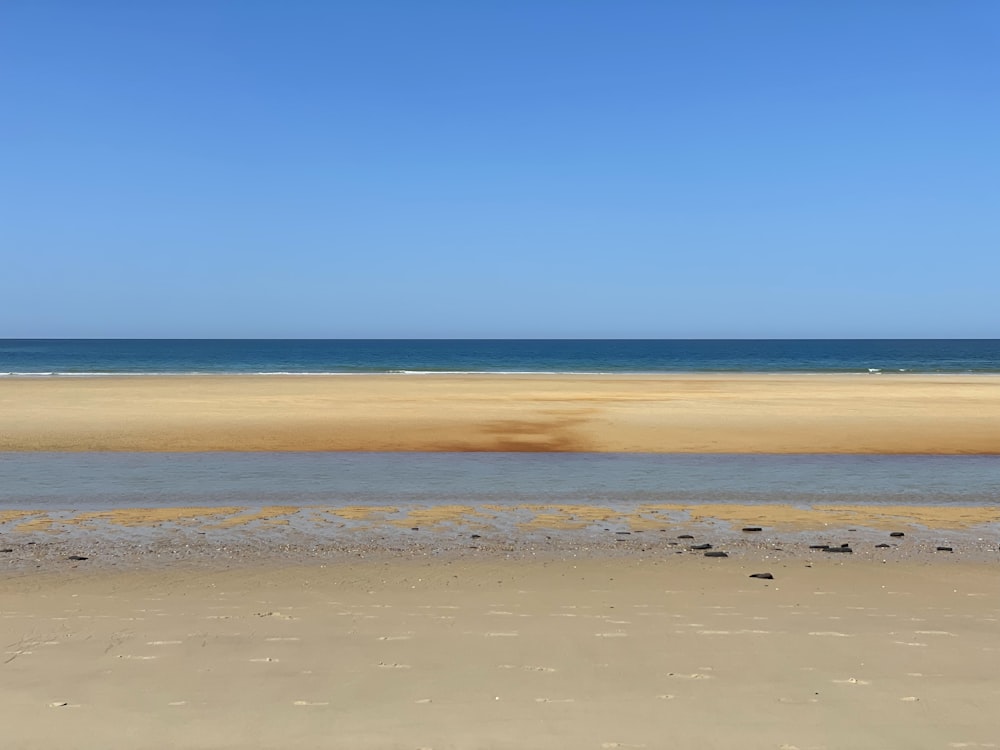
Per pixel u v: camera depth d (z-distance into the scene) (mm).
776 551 9758
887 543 10281
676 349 168500
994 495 14172
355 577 8328
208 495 13812
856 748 4457
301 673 5469
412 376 51875
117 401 30797
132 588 7848
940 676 5480
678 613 6895
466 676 5430
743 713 4883
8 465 16875
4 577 8359
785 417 26016
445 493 14141
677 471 16625
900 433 22250
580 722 4746
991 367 83062
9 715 4812
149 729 4641
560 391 37031
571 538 10555
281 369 74938
